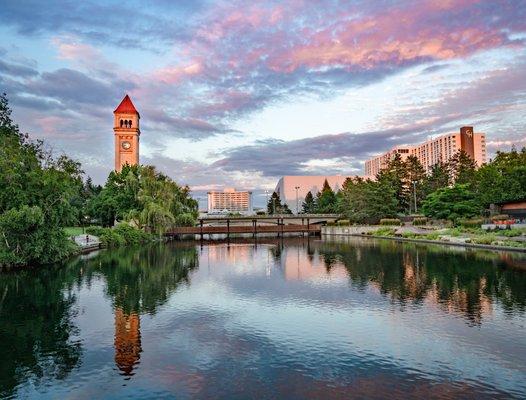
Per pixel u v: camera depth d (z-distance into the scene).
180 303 27.47
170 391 14.55
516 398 13.64
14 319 23.98
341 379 15.23
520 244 50.81
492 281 32.03
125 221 80.69
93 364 17.11
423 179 125.44
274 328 21.48
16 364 17.22
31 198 44.09
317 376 15.51
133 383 15.27
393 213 108.44
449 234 70.38
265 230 104.62
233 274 39.75
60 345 19.47
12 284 34.88
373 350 18.02
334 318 23.12
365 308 25.14
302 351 18.06
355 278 35.78
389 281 33.78
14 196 43.22
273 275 38.72
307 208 177.50
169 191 88.25
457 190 83.50
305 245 74.06
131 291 31.72
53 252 46.47
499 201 78.75
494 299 26.39
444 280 33.12
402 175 126.06
